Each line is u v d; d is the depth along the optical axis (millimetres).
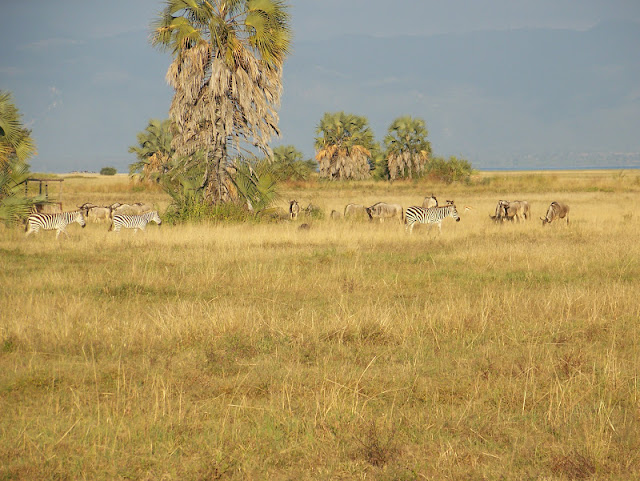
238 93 88312
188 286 45938
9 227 79875
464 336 32906
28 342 30781
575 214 102000
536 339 32219
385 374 26875
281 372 27047
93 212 93062
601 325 34000
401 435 20938
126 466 18703
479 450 19812
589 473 18359
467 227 86000
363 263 56156
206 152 90500
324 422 21578
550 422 21906
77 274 49281
